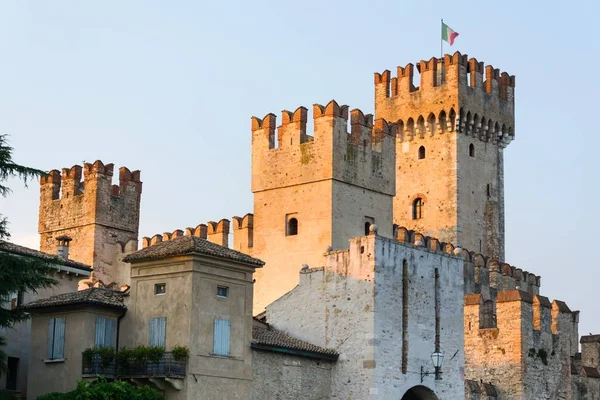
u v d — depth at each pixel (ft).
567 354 329.52
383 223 314.55
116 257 360.28
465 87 417.28
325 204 301.63
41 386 234.99
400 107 426.51
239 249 333.01
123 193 367.04
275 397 240.53
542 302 322.75
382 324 251.19
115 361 228.63
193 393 224.12
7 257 209.97
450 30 428.15
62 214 367.04
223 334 232.32
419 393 263.70
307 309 261.03
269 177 315.58
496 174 427.74
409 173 421.59
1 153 210.38
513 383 312.29
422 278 263.08
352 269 255.50
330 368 253.65
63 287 277.85
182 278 229.66
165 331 229.45
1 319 213.05
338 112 306.55
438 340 263.70
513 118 435.94
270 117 319.47
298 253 304.50
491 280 390.63
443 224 410.31
